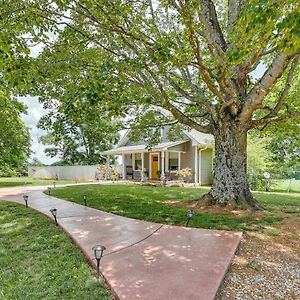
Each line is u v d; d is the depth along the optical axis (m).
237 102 7.10
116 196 10.09
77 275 3.33
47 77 6.00
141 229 5.29
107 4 5.46
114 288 2.90
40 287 3.06
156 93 6.91
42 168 27.00
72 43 6.47
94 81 4.56
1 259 3.94
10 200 9.24
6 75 4.77
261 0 2.84
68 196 10.09
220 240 4.57
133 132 11.87
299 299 2.88
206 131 8.16
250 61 6.54
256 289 3.06
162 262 3.62
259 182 15.69
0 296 2.88
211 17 7.12
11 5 4.77
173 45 5.13
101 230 5.23
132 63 5.00
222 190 7.52
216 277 3.17
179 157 19.30
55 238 4.83
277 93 9.25
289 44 3.39
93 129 10.16
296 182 18.30
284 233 5.13
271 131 9.99
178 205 7.98
